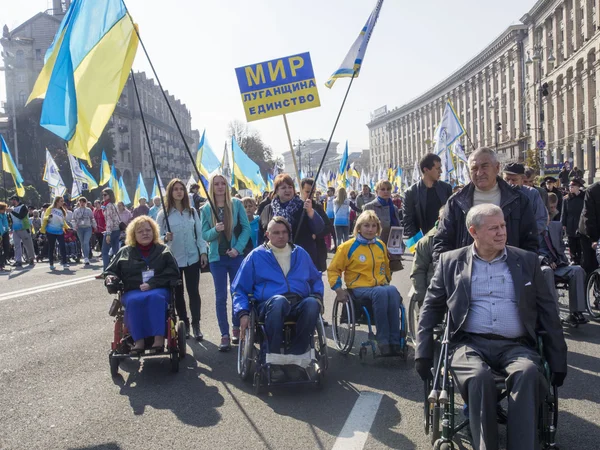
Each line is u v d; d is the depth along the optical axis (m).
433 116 103.25
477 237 4.04
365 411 4.84
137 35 6.92
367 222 6.75
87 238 18.12
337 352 6.90
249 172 20.47
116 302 6.14
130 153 88.62
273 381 5.43
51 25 74.31
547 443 3.71
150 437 4.39
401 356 6.37
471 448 3.99
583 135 50.03
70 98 6.63
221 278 7.21
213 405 5.10
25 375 6.12
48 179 24.34
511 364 3.61
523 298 3.94
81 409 5.07
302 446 4.16
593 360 6.20
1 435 4.52
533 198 6.99
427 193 6.91
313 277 6.09
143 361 6.61
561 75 54.56
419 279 6.54
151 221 6.59
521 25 66.94
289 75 7.86
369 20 7.55
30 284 13.54
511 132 70.62
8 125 63.09
